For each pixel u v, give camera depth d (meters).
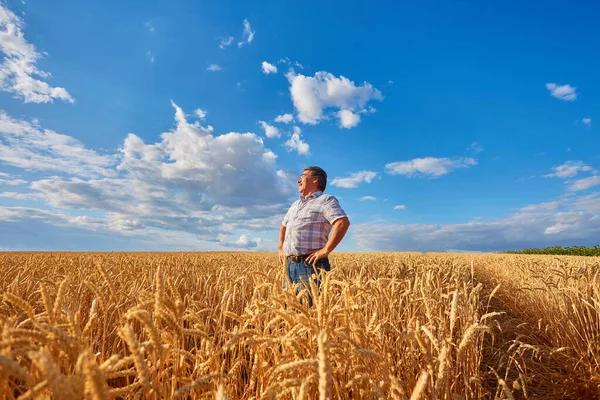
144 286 3.64
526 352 4.12
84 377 0.90
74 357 1.13
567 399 3.21
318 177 4.59
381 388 1.73
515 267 8.54
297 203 4.59
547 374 3.55
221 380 1.38
